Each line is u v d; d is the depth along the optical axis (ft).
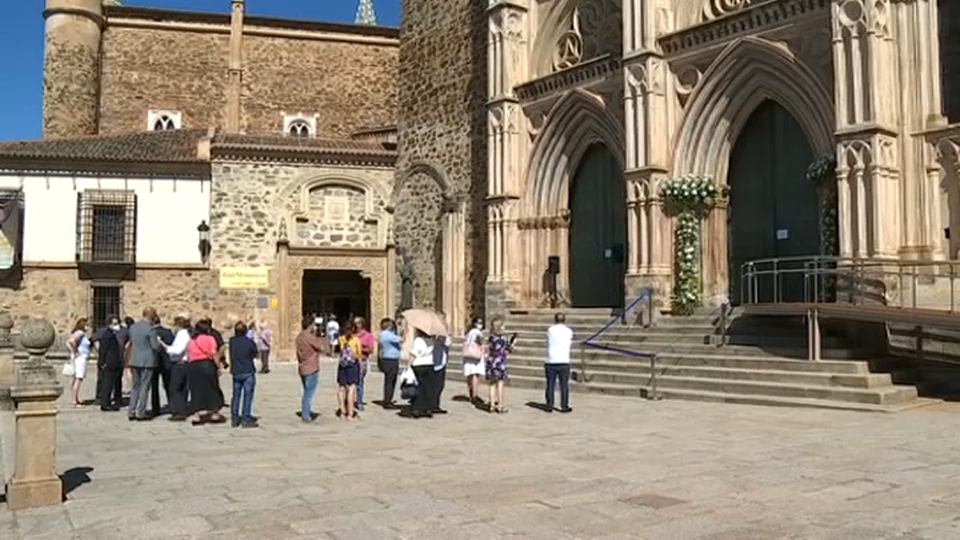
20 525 19.99
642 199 60.80
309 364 40.75
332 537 18.62
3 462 28.99
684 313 58.54
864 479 23.62
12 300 82.53
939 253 45.73
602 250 70.03
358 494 23.07
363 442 33.17
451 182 83.92
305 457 29.68
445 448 31.14
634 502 21.44
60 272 83.71
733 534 18.21
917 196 46.57
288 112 113.60
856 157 46.98
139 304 85.35
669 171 60.75
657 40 61.21
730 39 56.85
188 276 86.48
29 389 22.02
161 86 110.11
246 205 88.28
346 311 98.37
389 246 92.53
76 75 104.47
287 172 89.76
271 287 88.53
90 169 84.74
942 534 17.94
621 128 65.21
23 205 83.20
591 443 31.58
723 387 44.98
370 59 117.50
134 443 33.96
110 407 47.80
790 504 20.89
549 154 72.64
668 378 48.06
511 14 74.59
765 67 55.16
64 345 82.64
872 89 46.44
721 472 25.13
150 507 21.79
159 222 86.28
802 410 39.24
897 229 46.91
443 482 24.59
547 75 71.61
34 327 22.36
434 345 42.14
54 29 104.42
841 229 47.57
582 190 72.28
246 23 112.37
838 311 42.96
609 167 69.72
